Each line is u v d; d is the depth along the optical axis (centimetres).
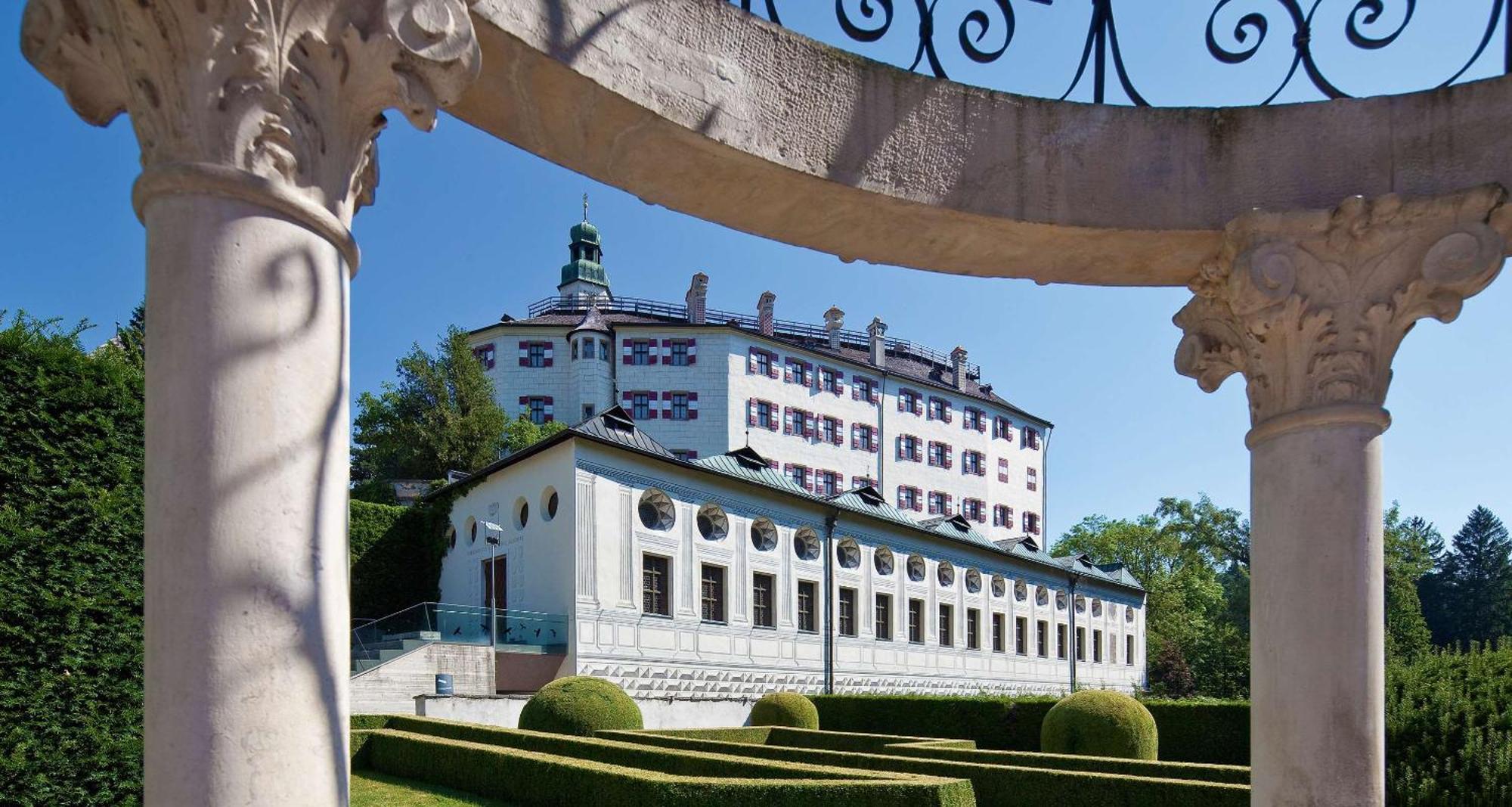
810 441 6112
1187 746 2302
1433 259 489
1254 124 527
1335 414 491
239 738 270
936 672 3991
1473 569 8444
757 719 2736
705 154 448
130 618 920
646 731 2195
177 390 281
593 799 1234
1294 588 486
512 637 2672
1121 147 520
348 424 316
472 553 3291
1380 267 495
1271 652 492
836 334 6800
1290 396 506
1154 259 544
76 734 871
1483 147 516
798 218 504
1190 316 582
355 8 322
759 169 459
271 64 300
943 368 7412
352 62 323
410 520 3588
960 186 495
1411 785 954
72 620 880
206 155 291
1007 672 4416
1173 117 527
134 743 897
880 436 6469
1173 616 6456
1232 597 7231
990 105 509
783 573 3394
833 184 471
